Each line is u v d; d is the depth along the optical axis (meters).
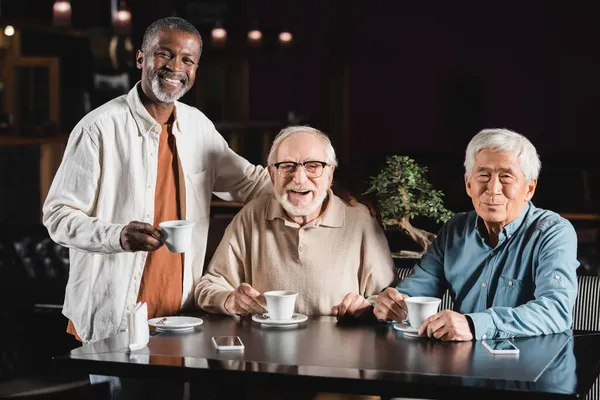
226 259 3.11
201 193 3.27
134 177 3.10
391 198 3.56
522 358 2.29
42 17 8.28
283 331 2.64
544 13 11.63
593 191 9.49
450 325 2.48
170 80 3.05
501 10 11.77
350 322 2.78
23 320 4.26
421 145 12.16
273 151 2.97
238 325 2.74
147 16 9.71
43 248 4.47
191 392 3.16
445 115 12.04
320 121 12.39
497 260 2.76
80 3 7.77
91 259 3.08
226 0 10.95
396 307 2.70
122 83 8.12
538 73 11.70
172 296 3.12
